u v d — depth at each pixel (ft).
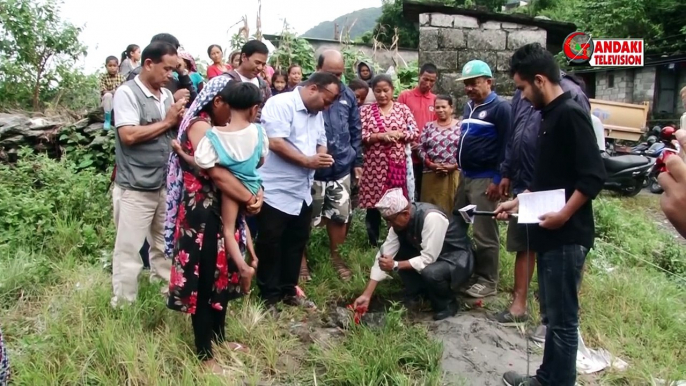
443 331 12.41
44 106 26.40
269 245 12.80
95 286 12.91
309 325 12.54
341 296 14.21
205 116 10.15
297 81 20.15
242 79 13.76
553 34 23.49
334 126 14.48
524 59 9.00
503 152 13.91
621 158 30.25
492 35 22.25
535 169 9.39
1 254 14.24
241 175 9.59
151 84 12.00
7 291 12.63
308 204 13.21
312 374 10.44
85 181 18.30
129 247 11.95
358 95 17.51
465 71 14.26
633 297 14.55
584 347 11.94
